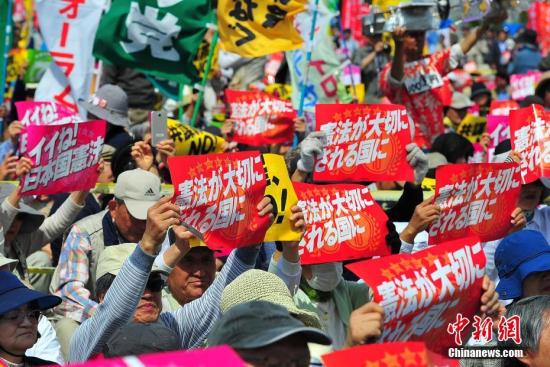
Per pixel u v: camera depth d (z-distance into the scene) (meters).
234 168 12.84
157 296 13.05
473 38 24.42
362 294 13.92
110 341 11.48
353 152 15.38
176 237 13.28
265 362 9.57
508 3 24.33
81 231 16.55
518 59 44.72
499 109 29.98
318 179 15.33
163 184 18.45
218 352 7.41
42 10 23.78
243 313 9.70
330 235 13.68
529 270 14.14
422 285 11.06
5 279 12.28
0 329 12.21
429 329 11.30
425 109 24.11
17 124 21.50
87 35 23.94
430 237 14.41
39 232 17.30
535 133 16.62
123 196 16.38
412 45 24.09
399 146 15.48
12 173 16.70
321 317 13.54
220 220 12.79
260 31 23.64
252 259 13.29
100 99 23.00
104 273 13.88
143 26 23.72
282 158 13.37
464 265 11.38
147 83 28.44
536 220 17.77
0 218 16.39
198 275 14.26
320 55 28.33
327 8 28.47
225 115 30.25
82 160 17.23
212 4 24.86
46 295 12.23
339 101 28.94
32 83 31.36
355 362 9.31
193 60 23.95
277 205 13.14
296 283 13.31
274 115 24.44
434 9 24.34
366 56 36.03
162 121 19.55
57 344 14.47
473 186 14.52
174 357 7.36
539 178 17.19
